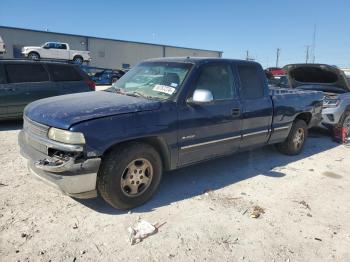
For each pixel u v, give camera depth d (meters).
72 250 3.24
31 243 3.31
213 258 3.24
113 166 3.79
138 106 4.02
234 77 5.20
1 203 4.09
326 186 5.21
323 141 8.43
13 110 9.03
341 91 8.98
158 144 4.27
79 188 3.62
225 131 4.99
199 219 3.95
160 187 4.82
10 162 5.62
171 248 3.36
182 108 4.37
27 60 9.38
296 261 3.27
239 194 4.71
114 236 3.51
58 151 3.69
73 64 10.23
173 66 4.82
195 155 4.67
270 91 6.16
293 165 6.18
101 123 3.66
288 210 4.31
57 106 4.02
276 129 5.99
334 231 3.86
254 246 3.47
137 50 50.94
